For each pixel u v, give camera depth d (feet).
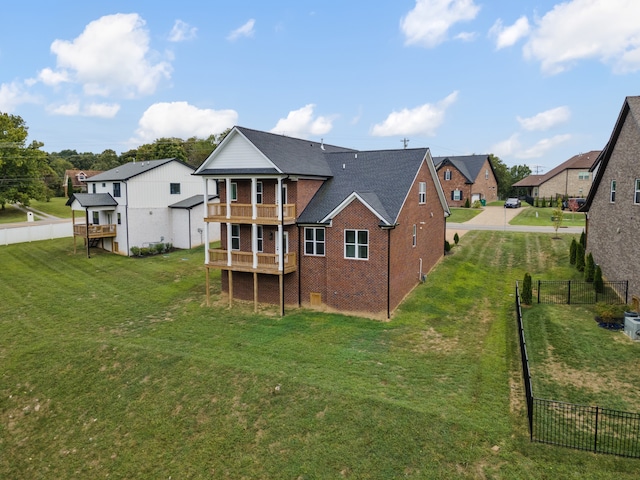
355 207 73.20
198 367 58.18
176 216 136.26
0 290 99.35
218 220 82.58
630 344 55.36
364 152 92.99
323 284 79.30
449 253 114.11
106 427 51.60
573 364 51.67
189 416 50.24
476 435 40.29
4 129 206.59
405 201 77.46
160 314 81.56
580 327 61.77
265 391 51.13
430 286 87.15
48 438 51.83
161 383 56.75
